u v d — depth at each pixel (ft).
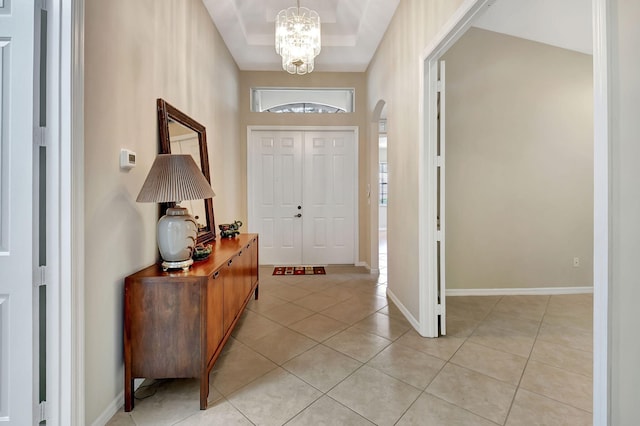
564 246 11.92
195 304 5.61
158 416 5.35
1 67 4.34
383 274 14.93
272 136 16.47
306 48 9.78
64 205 4.47
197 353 5.58
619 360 3.21
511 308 10.43
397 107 10.61
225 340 6.97
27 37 4.35
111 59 5.32
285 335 8.41
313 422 5.15
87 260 4.79
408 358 7.19
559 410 5.41
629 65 3.08
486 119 11.58
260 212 16.49
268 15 12.29
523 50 11.55
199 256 7.01
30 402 4.38
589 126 11.81
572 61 11.73
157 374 5.58
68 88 4.45
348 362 7.04
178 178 5.79
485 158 11.63
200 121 9.93
